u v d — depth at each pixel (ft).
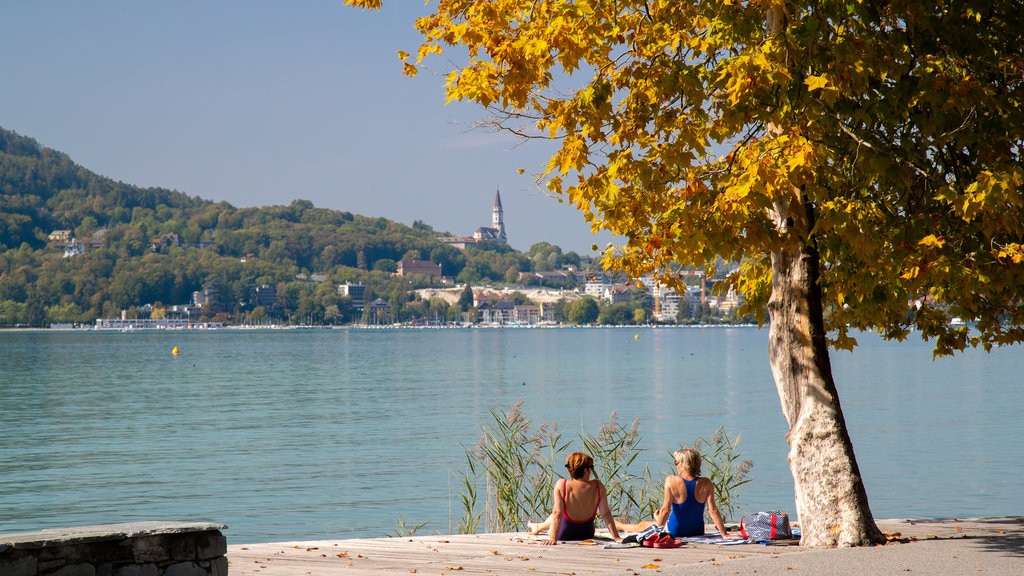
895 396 191.01
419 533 70.74
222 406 182.70
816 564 36.52
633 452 108.27
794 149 37.01
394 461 106.83
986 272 44.29
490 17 40.42
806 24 38.04
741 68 37.81
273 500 84.33
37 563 26.78
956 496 81.61
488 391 218.59
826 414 43.70
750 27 39.65
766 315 54.54
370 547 44.93
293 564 39.91
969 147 44.39
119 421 154.51
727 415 155.22
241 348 597.52
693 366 341.21
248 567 39.11
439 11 41.42
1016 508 76.02
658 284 52.75
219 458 110.42
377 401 191.83
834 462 43.11
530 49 39.14
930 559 37.42
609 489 62.49
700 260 39.04
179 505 82.33
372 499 84.53
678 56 41.83
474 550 43.50
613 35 41.27
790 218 42.98
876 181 44.52
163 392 222.69
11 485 92.53
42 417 161.68
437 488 89.66
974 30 42.63
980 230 44.39
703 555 40.91
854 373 277.64
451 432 134.62
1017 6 44.01
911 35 41.98
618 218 42.55
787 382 44.68
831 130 41.27
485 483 91.61
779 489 86.43
